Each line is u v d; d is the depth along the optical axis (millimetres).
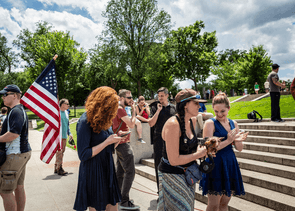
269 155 4039
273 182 3199
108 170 2094
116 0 31219
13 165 2605
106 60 31938
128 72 34062
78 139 1990
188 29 36219
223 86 39562
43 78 3338
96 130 1998
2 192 2568
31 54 34531
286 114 8664
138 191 4156
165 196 1933
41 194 4098
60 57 25891
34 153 8156
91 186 2010
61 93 26500
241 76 37344
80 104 45500
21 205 2883
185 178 1897
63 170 5434
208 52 36062
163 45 33438
